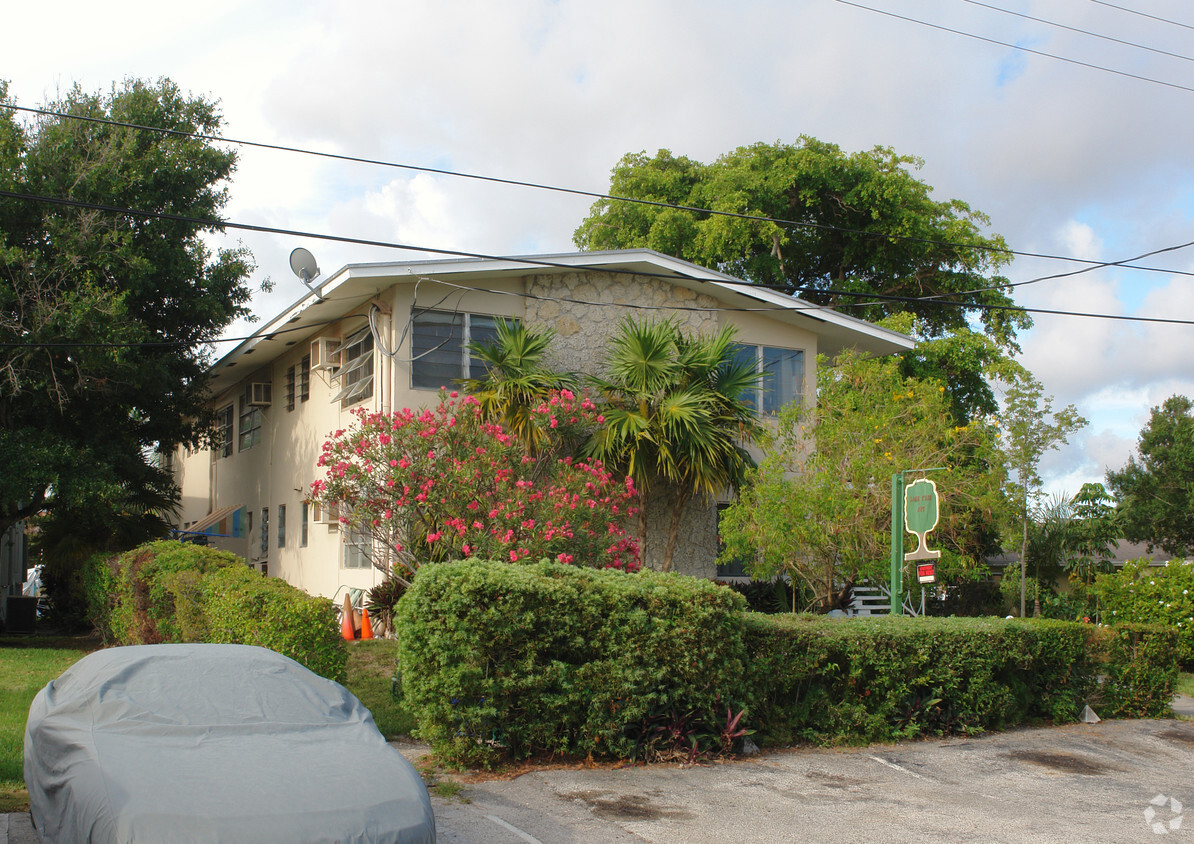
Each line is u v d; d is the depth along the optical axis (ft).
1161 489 133.49
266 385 70.79
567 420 45.34
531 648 25.02
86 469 53.36
